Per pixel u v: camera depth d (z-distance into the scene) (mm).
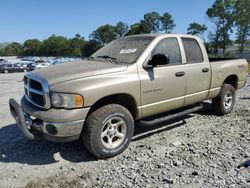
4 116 6871
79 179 3734
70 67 4535
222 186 3473
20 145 4906
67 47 136000
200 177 3703
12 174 3889
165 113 5832
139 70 4625
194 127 5879
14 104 4328
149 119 5301
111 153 4309
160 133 5508
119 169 3979
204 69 5809
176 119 6457
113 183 3596
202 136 5312
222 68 6371
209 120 6391
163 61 4559
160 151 4594
